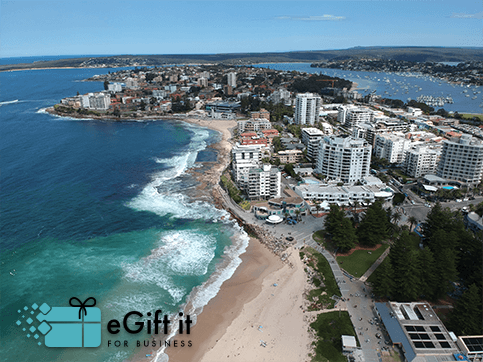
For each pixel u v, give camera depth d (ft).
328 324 340.39
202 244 502.38
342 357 303.68
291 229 530.27
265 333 336.49
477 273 366.02
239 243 507.30
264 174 616.80
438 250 415.03
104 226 542.98
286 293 394.93
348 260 449.48
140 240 507.30
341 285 399.24
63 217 565.53
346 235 460.55
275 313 363.56
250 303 380.58
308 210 580.30
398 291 362.33
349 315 351.25
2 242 487.20
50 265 440.45
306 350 313.53
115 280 416.26
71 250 474.90
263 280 421.59
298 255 464.65
